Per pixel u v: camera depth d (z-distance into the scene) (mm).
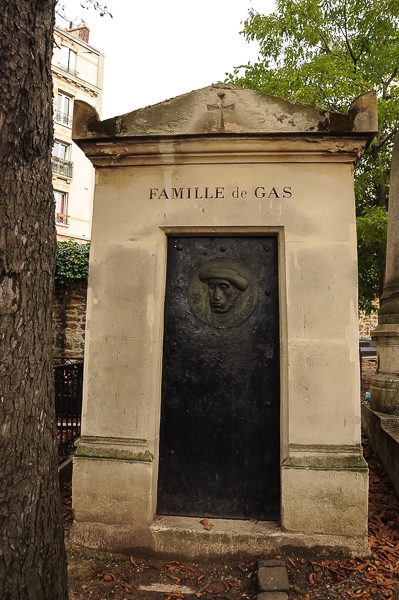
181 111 3586
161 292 3633
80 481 3471
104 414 3545
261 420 3564
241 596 2895
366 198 11266
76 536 3438
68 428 5418
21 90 2002
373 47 10867
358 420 3361
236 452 3568
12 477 2045
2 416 2010
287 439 3416
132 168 3686
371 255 10156
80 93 26078
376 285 10711
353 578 3016
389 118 10047
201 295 3672
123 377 3547
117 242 3650
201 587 2998
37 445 2141
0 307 1994
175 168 3641
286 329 3467
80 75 25906
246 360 3604
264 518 3502
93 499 3455
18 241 2033
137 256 3623
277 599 2715
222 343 3631
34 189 2109
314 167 3525
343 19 11008
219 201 3582
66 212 26281
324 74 9531
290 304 3467
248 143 3502
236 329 3627
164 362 3676
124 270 3623
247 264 3658
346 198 3494
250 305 3619
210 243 3705
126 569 3213
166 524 3412
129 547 3371
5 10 1958
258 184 3564
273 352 3590
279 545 3273
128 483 3426
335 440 3369
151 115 3611
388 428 4590
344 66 10000
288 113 3494
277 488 3510
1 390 2006
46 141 2158
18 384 2055
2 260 1988
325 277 3459
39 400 2156
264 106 3529
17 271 2037
